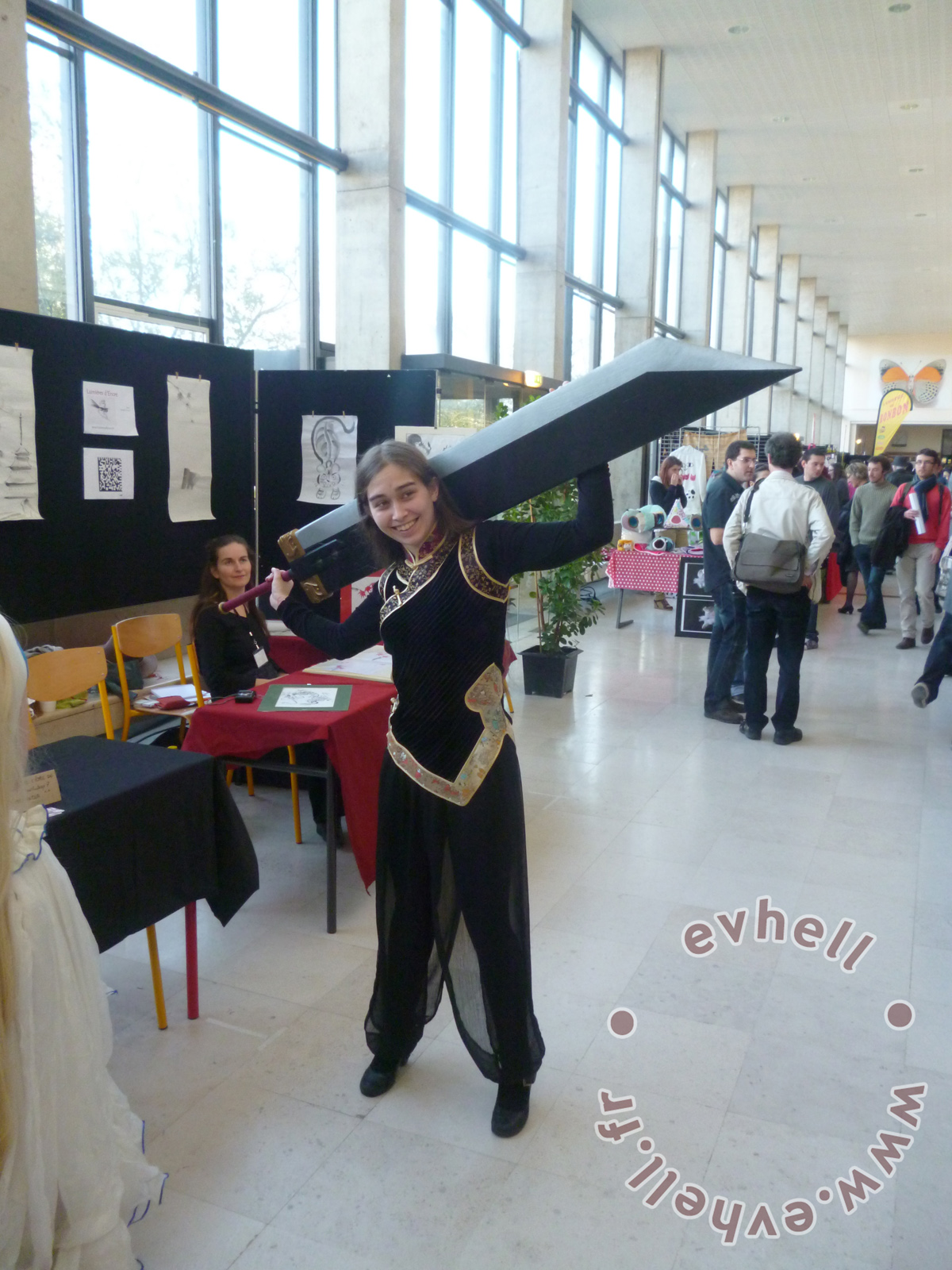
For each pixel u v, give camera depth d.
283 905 3.06
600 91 11.02
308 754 3.43
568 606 5.72
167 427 4.46
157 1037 2.34
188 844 2.25
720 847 3.51
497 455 1.74
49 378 3.89
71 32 4.63
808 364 23.81
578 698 5.75
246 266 6.07
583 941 2.80
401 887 2.00
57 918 1.37
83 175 4.84
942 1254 1.68
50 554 3.97
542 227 9.48
